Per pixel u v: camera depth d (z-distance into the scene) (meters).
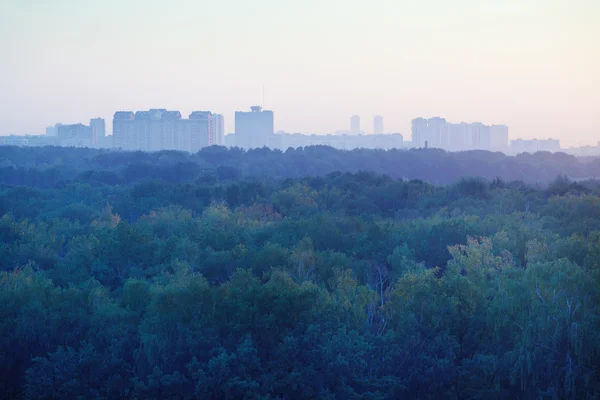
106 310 53.12
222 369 45.44
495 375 46.59
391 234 76.44
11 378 51.97
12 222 86.31
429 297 50.91
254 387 45.12
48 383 47.75
